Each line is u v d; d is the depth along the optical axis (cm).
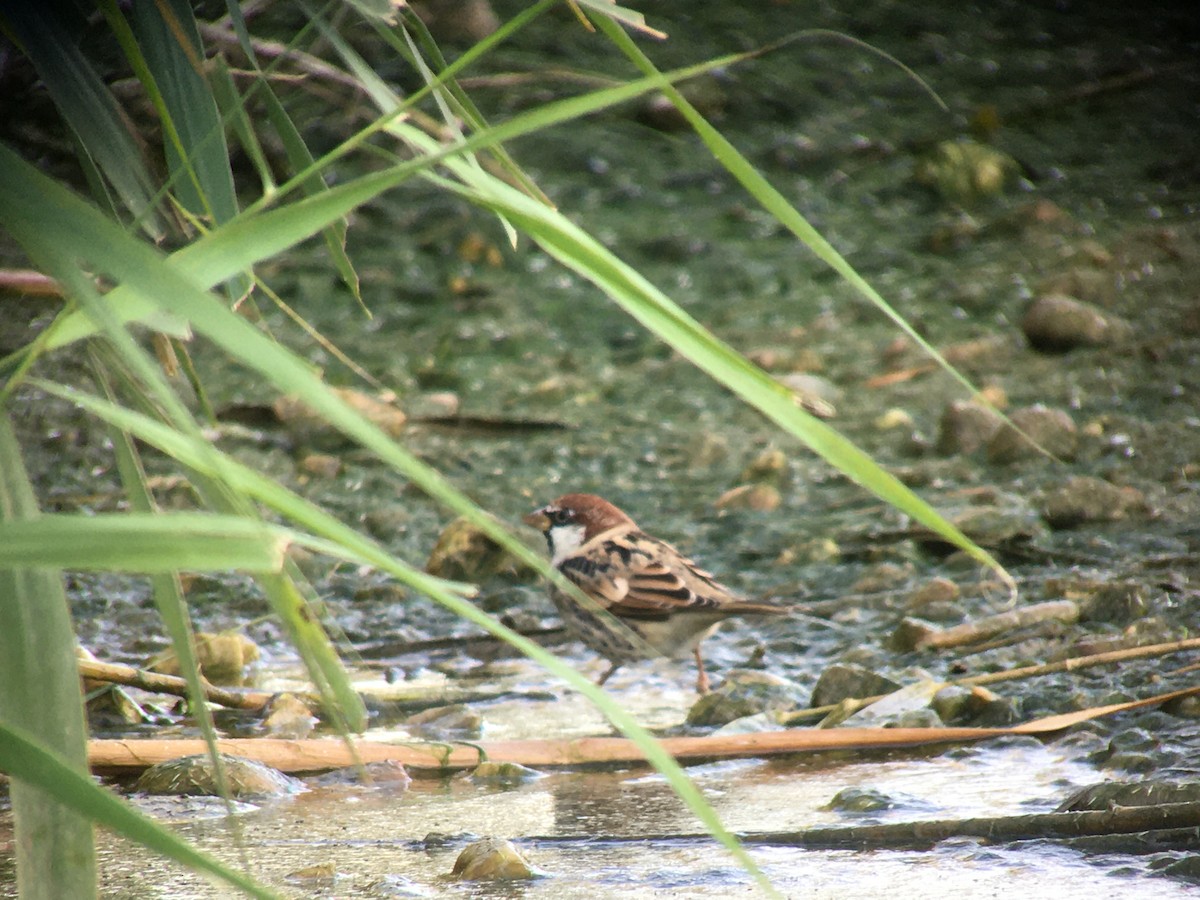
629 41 348
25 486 302
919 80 364
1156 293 1781
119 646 1027
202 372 1673
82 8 386
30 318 1611
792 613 958
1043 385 1563
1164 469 1326
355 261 2020
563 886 533
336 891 534
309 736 823
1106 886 495
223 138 406
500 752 754
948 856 545
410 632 1093
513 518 1313
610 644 987
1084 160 2233
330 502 1372
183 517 243
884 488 293
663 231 2067
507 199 317
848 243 2039
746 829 607
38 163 1145
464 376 1702
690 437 1539
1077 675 834
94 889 295
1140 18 2720
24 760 239
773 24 2636
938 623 1014
